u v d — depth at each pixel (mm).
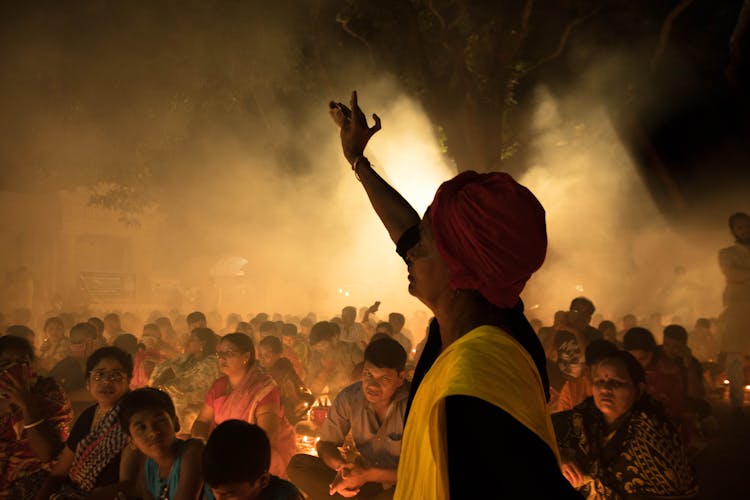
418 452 1405
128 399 4125
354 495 5230
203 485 4082
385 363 5176
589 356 5266
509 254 1414
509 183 1436
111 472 4703
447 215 1452
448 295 1526
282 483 3529
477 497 1197
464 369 1305
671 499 4113
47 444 5176
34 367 5535
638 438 4129
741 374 9875
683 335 9586
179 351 11914
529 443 1217
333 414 5562
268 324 11328
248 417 5836
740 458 8023
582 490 4258
